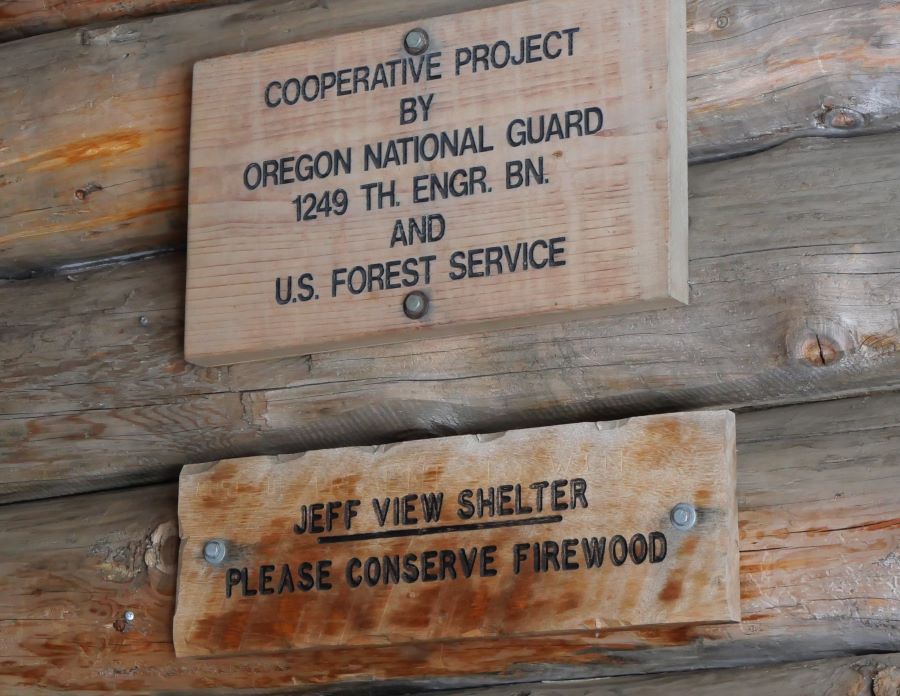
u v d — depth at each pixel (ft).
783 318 6.50
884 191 6.53
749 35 6.79
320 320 6.93
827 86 6.66
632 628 6.37
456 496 6.68
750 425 6.62
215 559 6.99
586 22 6.75
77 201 7.81
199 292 7.21
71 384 7.64
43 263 8.00
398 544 6.72
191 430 7.36
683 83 6.71
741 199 6.73
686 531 6.28
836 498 6.30
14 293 7.98
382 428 7.10
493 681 6.83
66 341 7.72
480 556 6.57
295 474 7.00
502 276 6.64
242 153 7.30
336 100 7.16
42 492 7.74
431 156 6.89
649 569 6.29
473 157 6.82
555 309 6.52
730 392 6.64
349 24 7.51
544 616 6.40
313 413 7.13
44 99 7.96
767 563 6.31
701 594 6.18
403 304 6.79
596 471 6.49
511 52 6.86
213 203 7.29
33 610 7.42
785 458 6.45
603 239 6.50
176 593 7.07
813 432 6.50
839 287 6.45
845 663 6.17
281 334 7.00
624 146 6.55
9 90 8.05
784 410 6.65
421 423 7.02
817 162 6.69
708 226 6.73
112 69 7.90
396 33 7.11
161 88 7.78
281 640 6.80
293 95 7.27
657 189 6.45
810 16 6.72
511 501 6.59
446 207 6.81
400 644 6.71
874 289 6.41
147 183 7.72
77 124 7.87
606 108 6.62
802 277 6.51
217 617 6.93
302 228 7.07
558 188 6.63
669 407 6.73
